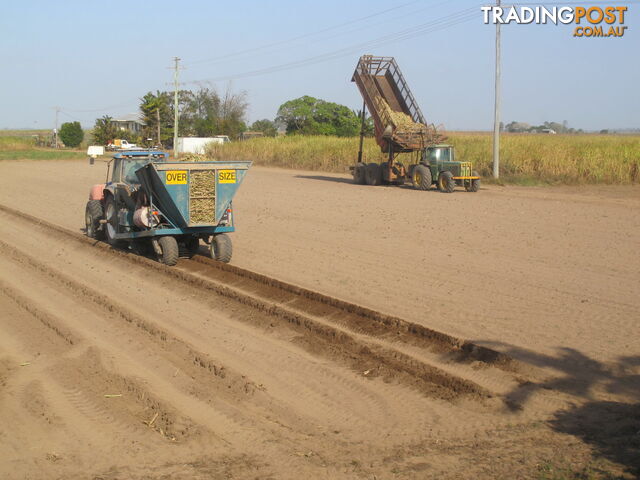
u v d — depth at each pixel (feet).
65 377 24.66
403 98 99.71
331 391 23.65
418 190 93.20
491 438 19.89
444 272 40.60
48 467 18.11
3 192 93.50
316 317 32.09
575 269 41.01
